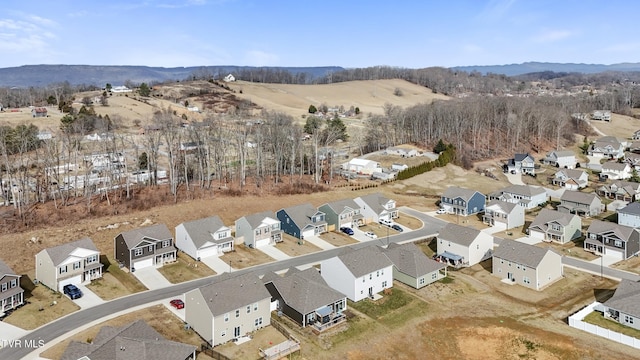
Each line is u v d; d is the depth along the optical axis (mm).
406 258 55656
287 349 39250
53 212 69250
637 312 43594
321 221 73250
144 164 99438
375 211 78125
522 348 40812
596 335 42562
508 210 76812
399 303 49312
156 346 35375
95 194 79375
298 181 98250
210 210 77688
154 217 72125
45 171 78188
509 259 55719
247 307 42562
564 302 50000
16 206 70438
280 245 67312
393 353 40312
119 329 37750
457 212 85125
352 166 112875
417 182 105375
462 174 113312
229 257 62188
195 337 41688
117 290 51562
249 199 83875
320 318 43969
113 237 65625
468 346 41469
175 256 60969
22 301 47625
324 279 52125
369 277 51031
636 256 63719
